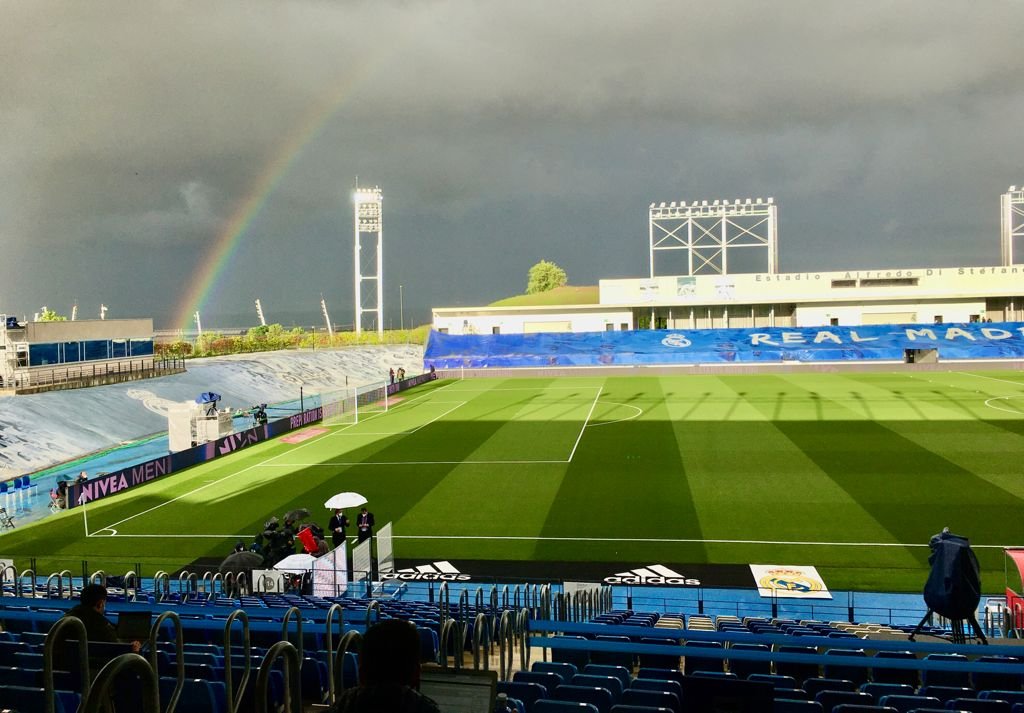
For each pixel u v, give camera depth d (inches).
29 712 248.5
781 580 892.6
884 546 989.2
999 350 3196.4
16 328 2154.3
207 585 911.7
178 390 2605.8
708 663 458.9
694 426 1881.2
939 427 1765.5
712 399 2375.7
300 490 1380.4
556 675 368.5
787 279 3690.9
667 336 3597.4
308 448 1791.3
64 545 1106.7
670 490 1288.1
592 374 3321.9
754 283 3713.1
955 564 552.7
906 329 3501.5
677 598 855.7
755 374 3142.2
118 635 319.9
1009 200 3998.5
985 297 3580.2
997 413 1942.7
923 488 1245.7
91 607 317.1
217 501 1327.5
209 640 474.9
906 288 3627.0
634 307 3801.7
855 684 426.0
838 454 1512.1
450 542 1064.8
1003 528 1043.3
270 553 930.7
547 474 1433.3
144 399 2397.9
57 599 486.6
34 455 1786.4
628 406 2282.2
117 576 879.1
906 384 2618.1
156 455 1919.3
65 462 1829.5
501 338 3720.5
